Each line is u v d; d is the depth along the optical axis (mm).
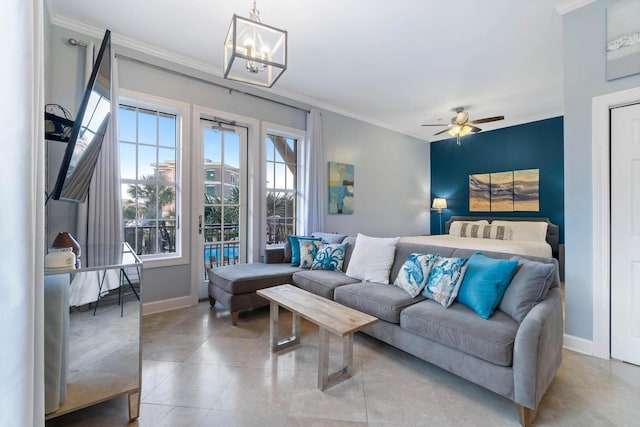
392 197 5734
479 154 5863
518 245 3980
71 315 1414
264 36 2703
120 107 2986
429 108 4699
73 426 1435
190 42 2914
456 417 1533
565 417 1533
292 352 2230
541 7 2357
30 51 704
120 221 2750
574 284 2291
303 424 1467
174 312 3064
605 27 2127
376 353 2234
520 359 1465
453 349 1771
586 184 2227
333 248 3248
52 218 2471
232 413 1541
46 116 1766
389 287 2467
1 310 667
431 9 2389
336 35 2750
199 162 3371
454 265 2105
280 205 4262
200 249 3453
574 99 2270
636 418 1525
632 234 2074
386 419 1511
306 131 4344
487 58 3160
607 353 2148
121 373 1487
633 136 2066
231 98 3604
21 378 678
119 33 2762
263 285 2898
